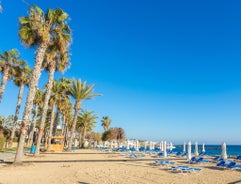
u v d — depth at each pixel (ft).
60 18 59.52
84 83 120.78
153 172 45.83
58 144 118.11
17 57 110.22
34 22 55.31
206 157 92.07
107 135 191.11
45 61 74.23
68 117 186.60
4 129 139.03
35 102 139.23
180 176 41.42
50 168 48.49
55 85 120.37
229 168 53.52
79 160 69.77
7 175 38.09
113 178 37.70
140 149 145.28
